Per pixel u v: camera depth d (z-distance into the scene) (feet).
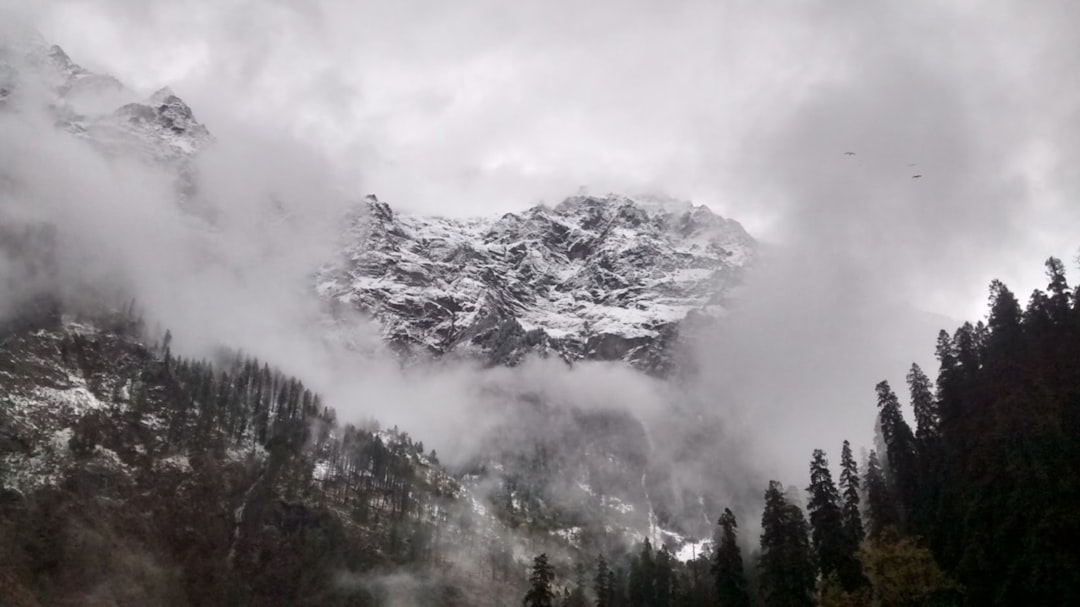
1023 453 356.79
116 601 628.69
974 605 342.64
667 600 576.20
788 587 384.27
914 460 442.09
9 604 570.46
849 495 426.51
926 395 457.27
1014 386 396.57
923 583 346.95
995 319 447.42
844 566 382.63
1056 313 420.77
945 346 465.47
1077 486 329.93
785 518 408.05
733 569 410.72
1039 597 320.70
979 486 367.04
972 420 405.80
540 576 472.85
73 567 633.61
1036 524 332.60
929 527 390.01
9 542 620.49
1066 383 373.40
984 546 349.41
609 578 654.94
